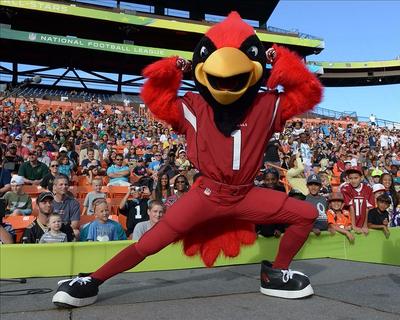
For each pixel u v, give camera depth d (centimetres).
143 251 368
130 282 434
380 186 780
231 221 394
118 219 791
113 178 1128
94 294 355
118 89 4044
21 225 681
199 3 4125
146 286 417
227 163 364
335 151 1931
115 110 2998
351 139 2686
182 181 743
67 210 670
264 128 376
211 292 395
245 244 399
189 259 502
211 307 346
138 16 3669
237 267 511
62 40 3438
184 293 391
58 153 1361
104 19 3556
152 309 340
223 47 354
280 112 383
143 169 1239
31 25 3625
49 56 3819
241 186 371
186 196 377
